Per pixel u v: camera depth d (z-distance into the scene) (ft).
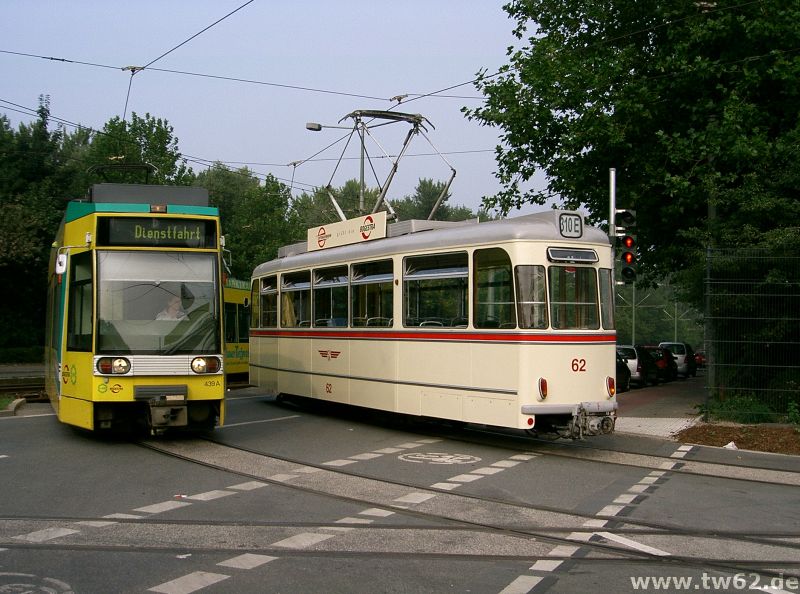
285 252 65.67
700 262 57.41
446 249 43.88
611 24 71.87
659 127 67.36
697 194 62.08
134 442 42.39
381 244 49.73
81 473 34.04
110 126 136.36
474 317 41.86
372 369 49.78
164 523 25.79
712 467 37.63
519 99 70.64
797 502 30.04
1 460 36.94
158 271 40.32
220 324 41.06
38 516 26.53
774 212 55.98
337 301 54.44
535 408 39.01
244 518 26.53
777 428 49.62
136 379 38.88
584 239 41.29
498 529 25.44
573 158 69.87
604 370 41.37
